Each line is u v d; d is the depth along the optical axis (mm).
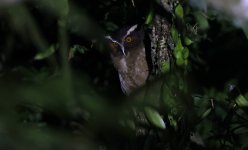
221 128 7148
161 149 6324
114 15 8125
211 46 8602
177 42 5875
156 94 6105
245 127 7535
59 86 3082
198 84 7906
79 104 4145
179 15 5855
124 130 5223
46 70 7645
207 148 8148
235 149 7113
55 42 6977
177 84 5828
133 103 5113
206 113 6520
